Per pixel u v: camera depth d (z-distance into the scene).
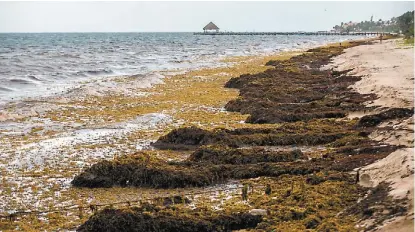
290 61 66.75
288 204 15.56
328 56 72.81
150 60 85.75
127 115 34.06
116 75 60.34
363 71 46.81
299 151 21.75
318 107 32.19
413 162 15.51
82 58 89.69
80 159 23.27
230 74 58.91
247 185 18.38
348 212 14.06
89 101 39.41
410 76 40.84
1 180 20.09
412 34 109.69
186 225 14.37
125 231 14.31
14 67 66.94
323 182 17.14
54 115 33.75
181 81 52.75
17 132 28.59
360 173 16.86
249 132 26.16
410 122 24.33
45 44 163.88
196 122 31.59
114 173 19.59
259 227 14.00
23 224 15.72
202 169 19.64
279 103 35.06
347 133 24.77
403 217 12.44
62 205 17.44
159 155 23.94
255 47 132.12
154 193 18.41
